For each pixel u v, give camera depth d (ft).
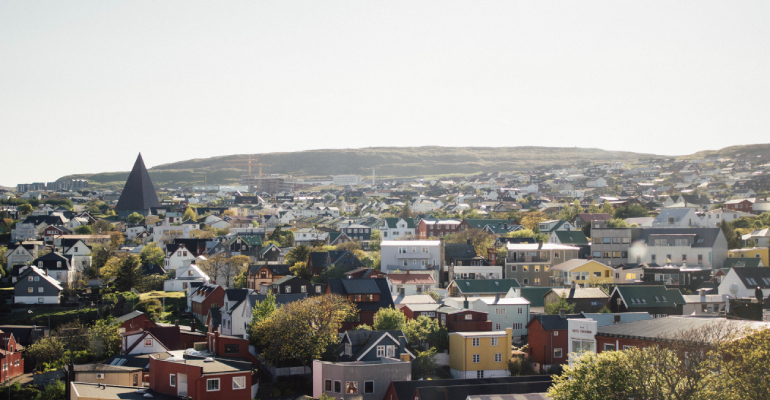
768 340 160.15
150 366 265.13
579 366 179.42
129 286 547.90
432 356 320.29
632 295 386.73
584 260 485.56
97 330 383.86
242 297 412.16
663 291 391.86
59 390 296.30
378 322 353.51
